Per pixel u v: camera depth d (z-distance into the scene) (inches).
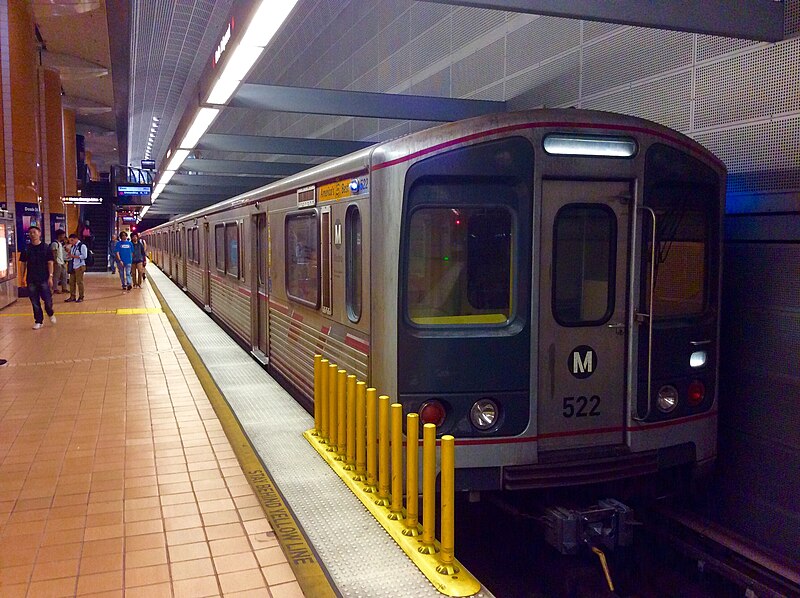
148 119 1369.3
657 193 176.6
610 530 167.0
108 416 264.4
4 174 709.3
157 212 1567.4
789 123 187.3
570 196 169.5
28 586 139.6
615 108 254.5
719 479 217.3
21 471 204.8
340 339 211.9
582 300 173.5
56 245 781.9
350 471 187.6
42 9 769.6
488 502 207.2
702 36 215.2
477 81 350.3
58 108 1003.9
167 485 192.9
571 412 172.6
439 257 167.5
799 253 188.5
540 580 180.4
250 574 143.8
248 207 380.2
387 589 132.5
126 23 617.0
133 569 146.2
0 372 346.0
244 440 224.7
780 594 165.6
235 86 280.2
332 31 573.3
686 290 183.9
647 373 176.2
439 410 166.4
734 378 210.8
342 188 203.8
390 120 452.8
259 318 369.7
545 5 161.6
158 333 478.0
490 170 163.5
